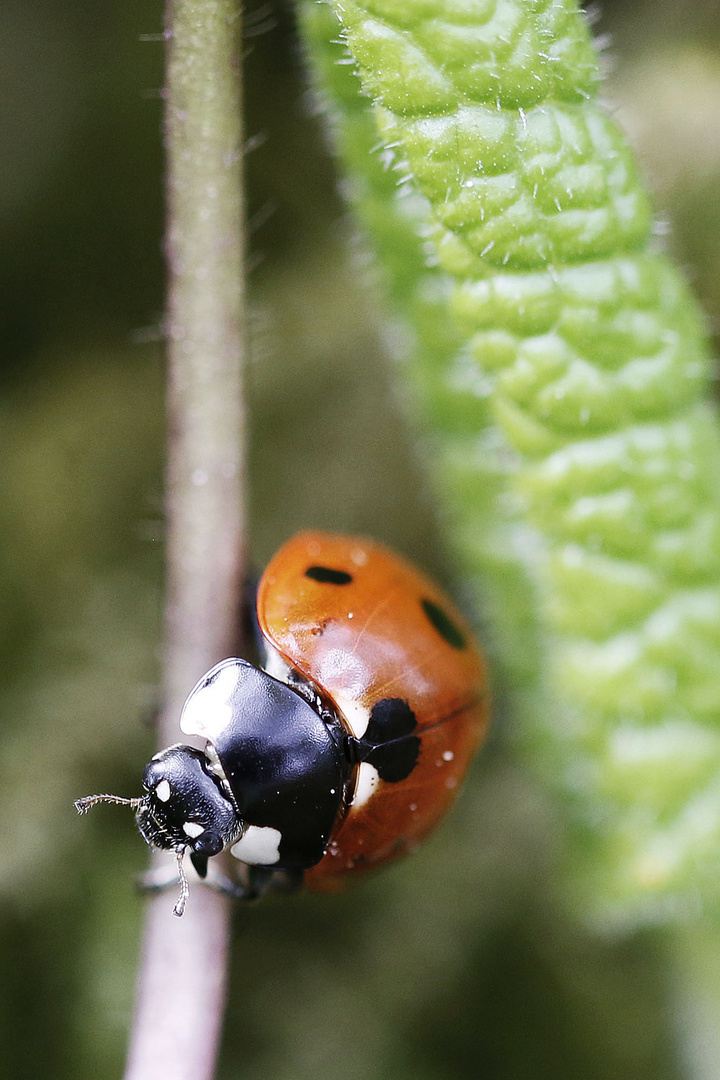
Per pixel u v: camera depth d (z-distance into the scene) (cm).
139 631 9
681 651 8
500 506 9
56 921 9
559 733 9
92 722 9
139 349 9
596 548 8
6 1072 9
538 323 8
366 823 8
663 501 8
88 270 9
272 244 9
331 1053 9
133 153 9
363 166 8
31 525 9
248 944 9
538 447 8
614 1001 9
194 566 8
